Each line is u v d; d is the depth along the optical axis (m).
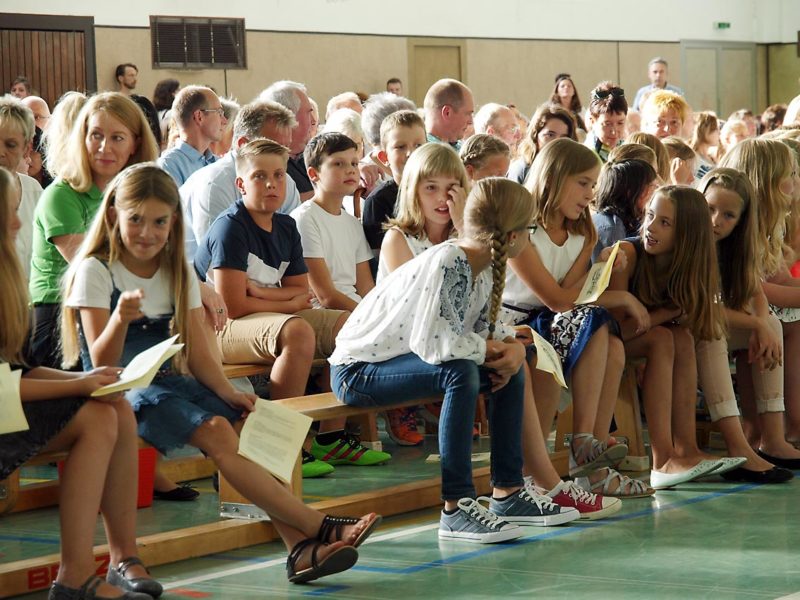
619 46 17.00
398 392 3.81
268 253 4.87
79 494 3.02
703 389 4.79
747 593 3.06
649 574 3.29
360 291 5.39
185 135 6.28
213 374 3.53
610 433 5.20
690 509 4.18
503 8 15.77
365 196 6.08
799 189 5.58
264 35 13.84
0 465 2.96
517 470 3.93
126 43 12.93
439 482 4.34
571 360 4.36
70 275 3.41
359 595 3.17
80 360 3.78
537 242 4.47
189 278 3.51
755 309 5.03
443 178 4.48
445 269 3.68
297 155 6.28
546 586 3.19
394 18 14.80
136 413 3.43
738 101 18.61
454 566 3.44
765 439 4.98
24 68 12.33
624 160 5.10
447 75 15.35
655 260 4.68
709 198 4.85
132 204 3.30
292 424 3.53
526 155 6.43
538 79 16.17
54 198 4.12
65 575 3.03
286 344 4.59
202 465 4.93
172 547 3.58
